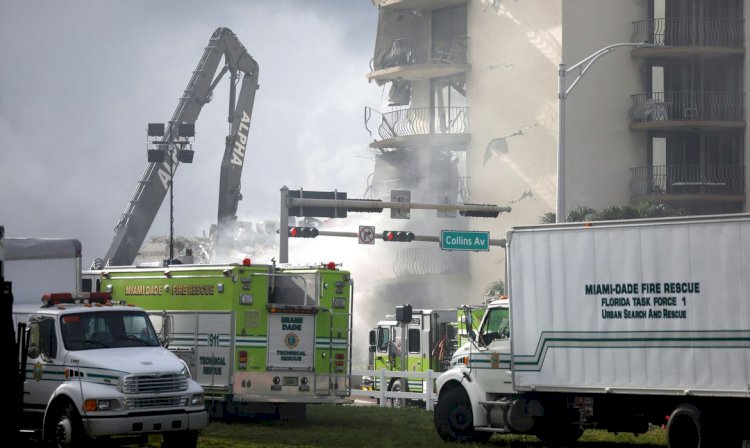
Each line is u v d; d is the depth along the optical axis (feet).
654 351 177.17
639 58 559.79
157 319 253.85
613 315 182.70
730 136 563.89
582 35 551.59
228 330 239.91
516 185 568.41
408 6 620.90
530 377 192.24
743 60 559.79
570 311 188.03
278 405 253.24
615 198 554.46
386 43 636.07
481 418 204.74
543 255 192.13
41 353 190.90
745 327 167.84
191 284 248.52
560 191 321.52
